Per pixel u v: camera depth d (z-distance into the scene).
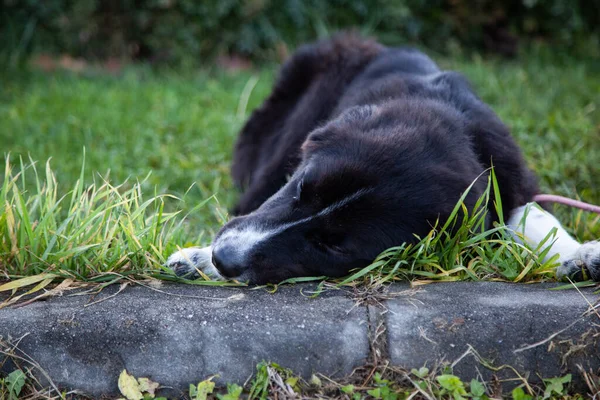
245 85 2.43
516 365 0.96
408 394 0.94
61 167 1.64
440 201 1.08
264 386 0.94
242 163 1.64
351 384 0.95
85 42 2.74
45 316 0.98
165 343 0.96
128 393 0.94
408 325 0.97
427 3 3.01
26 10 2.71
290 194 1.13
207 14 2.74
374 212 1.07
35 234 1.10
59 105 2.09
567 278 1.07
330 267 1.08
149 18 2.73
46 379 0.96
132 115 2.04
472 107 1.27
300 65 1.62
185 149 1.83
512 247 1.11
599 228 1.30
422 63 1.46
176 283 1.07
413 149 1.11
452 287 1.05
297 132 1.46
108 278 1.07
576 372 0.97
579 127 1.87
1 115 2.00
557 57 2.95
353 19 2.93
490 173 1.18
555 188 1.56
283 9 2.85
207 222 1.43
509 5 3.03
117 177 1.63
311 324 0.97
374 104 1.25
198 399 0.94
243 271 1.06
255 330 0.97
